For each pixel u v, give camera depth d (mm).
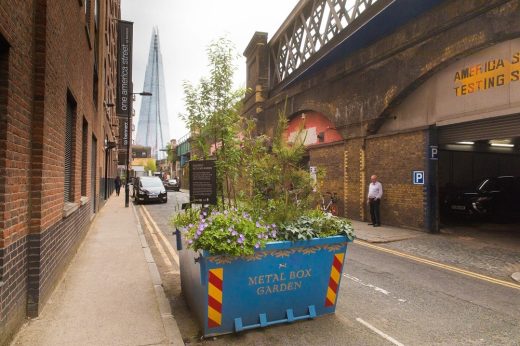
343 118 15289
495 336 4285
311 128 18656
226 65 5703
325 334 4238
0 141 3605
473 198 13297
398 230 12078
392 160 12961
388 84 12727
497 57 9469
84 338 3859
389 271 7238
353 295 5699
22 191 4180
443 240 10477
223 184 5754
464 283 6484
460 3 9836
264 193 5195
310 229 4512
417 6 10906
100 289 5488
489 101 9688
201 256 4023
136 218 14781
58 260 5773
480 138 10203
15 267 3930
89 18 10719
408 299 5555
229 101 5730
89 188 11336
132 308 4723
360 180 14375
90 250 8359
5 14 3465
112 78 27609
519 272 7184
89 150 11055
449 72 10875
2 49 3646
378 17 11641
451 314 4957
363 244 10172
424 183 11609
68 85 6547
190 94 5770
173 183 47344
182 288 5461
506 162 17875
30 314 4391
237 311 4188
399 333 4320
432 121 11500
